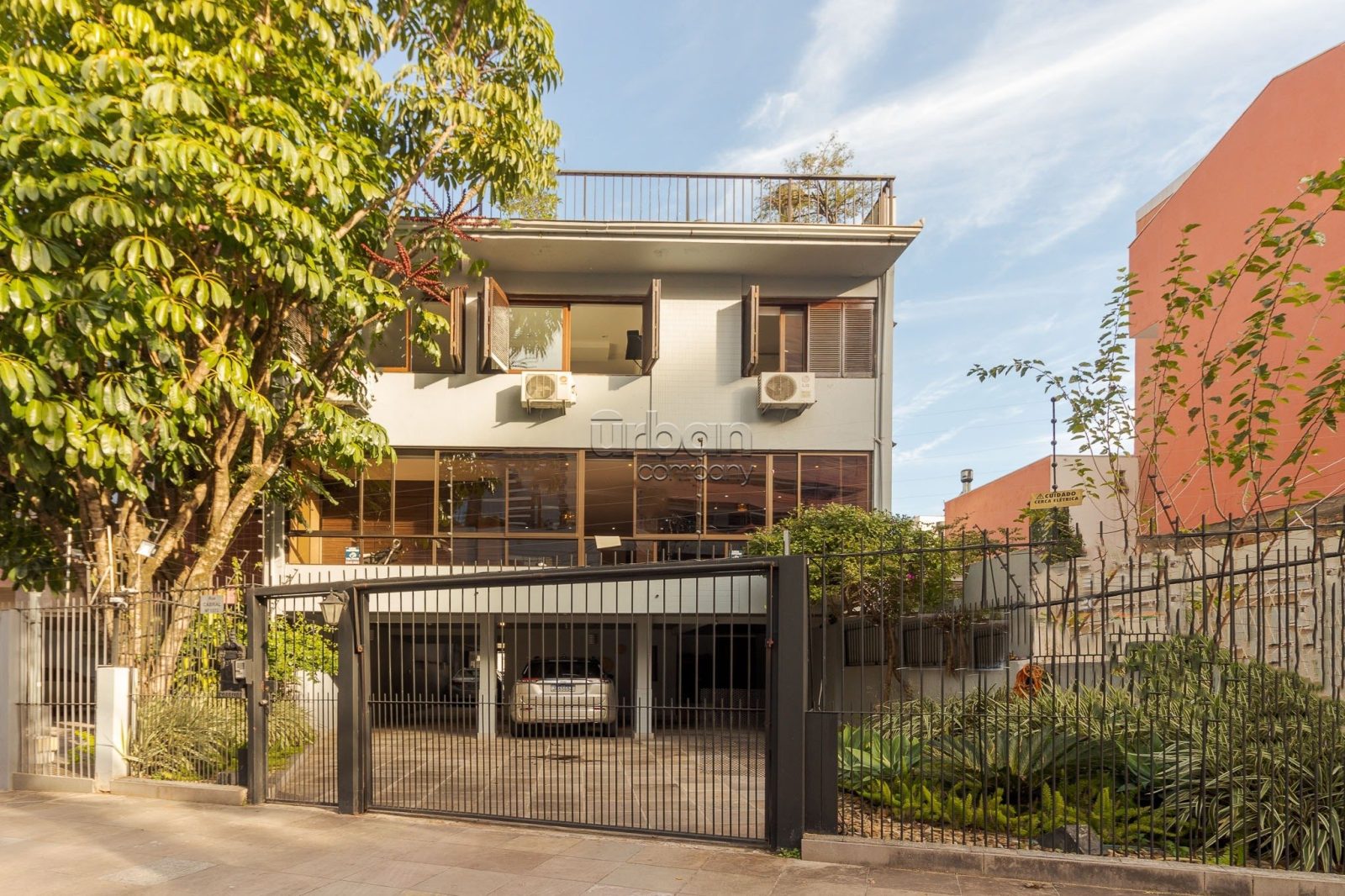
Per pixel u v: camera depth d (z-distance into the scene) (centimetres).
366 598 834
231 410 1093
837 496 1500
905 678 1148
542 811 803
